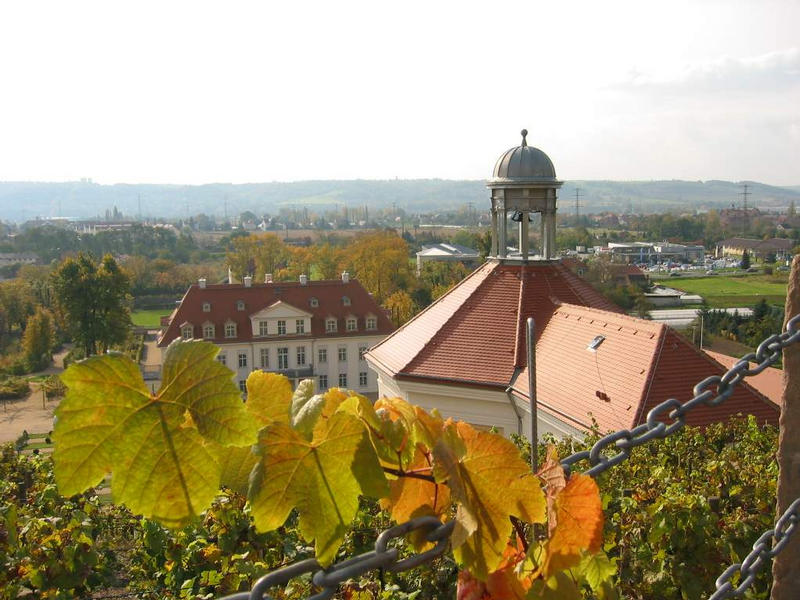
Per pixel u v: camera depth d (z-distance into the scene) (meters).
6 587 7.97
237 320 65.38
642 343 17.83
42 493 11.39
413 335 24.17
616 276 95.06
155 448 1.41
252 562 7.61
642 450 12.02
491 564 1.90
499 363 21.05
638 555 7.99
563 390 18.62
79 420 1.38
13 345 100.25
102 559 9.78
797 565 3.07
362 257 105.94
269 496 1.62
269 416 1.80
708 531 7.94
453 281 105.44
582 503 2.04
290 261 114.88
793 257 2.99
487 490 1.91
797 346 2.99
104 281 77.31
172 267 140.62
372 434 1.81
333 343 66.94
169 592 8.33
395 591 6.36
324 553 1.66
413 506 2.02
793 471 3.05
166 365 1.43
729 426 14.69
